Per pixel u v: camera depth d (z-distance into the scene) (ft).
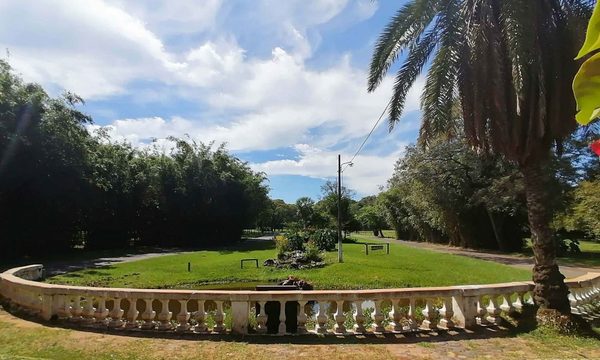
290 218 305.32
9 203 73.00
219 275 57.93
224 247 123.85
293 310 22.71
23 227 76.33
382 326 22.49
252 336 21.48
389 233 263.90
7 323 24.11
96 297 23.82
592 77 2.42
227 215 144.25
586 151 81.87
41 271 44.29
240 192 149.18
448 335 21.91
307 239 105.09
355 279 52.47
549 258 24.84
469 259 74.95
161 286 49.88
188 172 136.77
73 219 91.81
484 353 19.13
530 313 24.64
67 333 22.00
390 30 28.22
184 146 138.92
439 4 26.11
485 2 24.09
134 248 117.70
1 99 65.67
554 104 23.76
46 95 77.05
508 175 86.38
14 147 67.31
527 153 24.81
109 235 115.96
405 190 133.18
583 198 79.87
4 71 70.23
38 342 20.49
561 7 24.09
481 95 25.00
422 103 28.58
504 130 24.61
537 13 22.93
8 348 19.57
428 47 29.04
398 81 29.71
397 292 22.70
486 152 27.07
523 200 87.81
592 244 121.08
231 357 18.48
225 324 23.61
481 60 24.32
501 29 23.90
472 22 24.49
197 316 22.45
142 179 126.72
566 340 21.15
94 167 93.81
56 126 76.18
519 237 107.24
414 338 21.39
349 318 26.84
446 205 106.32
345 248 105.50
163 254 93.35
